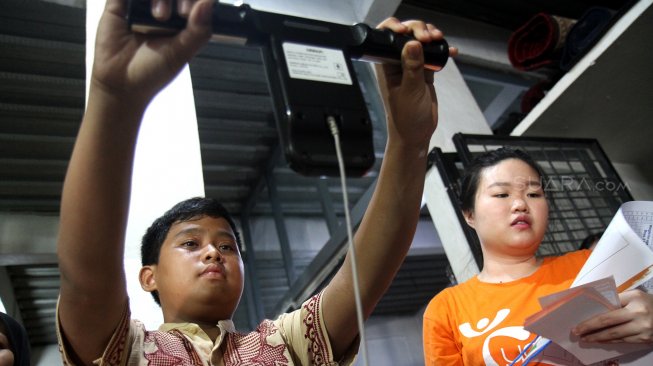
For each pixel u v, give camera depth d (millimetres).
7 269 3545
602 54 1851
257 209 4020
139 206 1295
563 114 2078
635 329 664
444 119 2297
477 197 1062
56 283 3809
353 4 2533
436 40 569
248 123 3283
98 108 472
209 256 766
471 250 1562
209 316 748
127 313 587
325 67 500
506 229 983
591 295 661
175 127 1467
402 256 694
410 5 2818
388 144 643
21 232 3016
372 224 688
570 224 1739
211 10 446
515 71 2971
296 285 3266
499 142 1791
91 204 490
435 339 963
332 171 463
